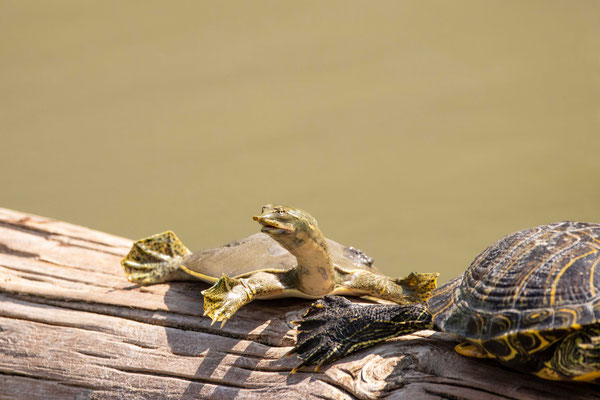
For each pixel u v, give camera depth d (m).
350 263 4.16
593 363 3.96
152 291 4.17
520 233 4.03
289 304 4.14
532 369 3.99
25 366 4.14
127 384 4.11
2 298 4.18
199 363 4.10
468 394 4.01
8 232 4.26
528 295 3.98
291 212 4.07
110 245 4.27
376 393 4.03
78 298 4.16
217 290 4.09
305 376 4.06
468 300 4.01
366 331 4.06
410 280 4.14
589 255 3.99
